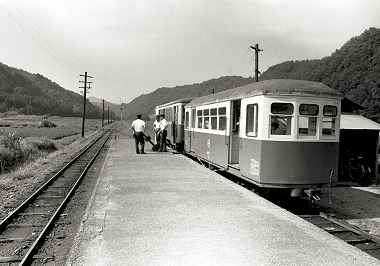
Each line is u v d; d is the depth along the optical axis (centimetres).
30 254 654
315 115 1073
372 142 1869
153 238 684
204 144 1691
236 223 784
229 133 1331
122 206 930
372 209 1283
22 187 1388
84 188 1355
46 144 3031
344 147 1853
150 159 1955
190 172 1498
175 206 930
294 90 1049
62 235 791
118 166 1675
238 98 1228
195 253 611
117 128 8469
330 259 594
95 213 862
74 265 563
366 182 1816
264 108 1052
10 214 924
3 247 721
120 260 580
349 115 2102
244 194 1080
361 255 616
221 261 579
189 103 2103
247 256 601
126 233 714
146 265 562
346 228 902
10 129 5453
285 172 1055
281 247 644
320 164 1079
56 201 1145
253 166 1105
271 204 962
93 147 3209
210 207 920
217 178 1355
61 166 2019
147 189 1151
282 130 1064
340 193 1562
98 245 648
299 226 771
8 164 2017
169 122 2730
